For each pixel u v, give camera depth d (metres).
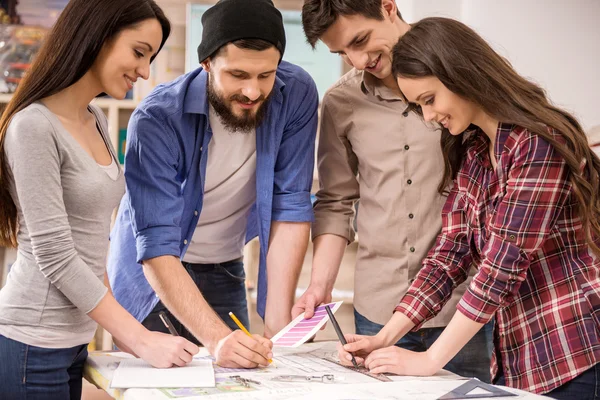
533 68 2.89
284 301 1.96
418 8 3.11
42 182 1.43
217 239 2.14
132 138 1.80
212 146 1.96
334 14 1.82
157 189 1.80
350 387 1.32
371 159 2.04
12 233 1.53
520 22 2.90
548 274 1.47
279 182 2.03
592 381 1.41
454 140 1.68
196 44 3.57
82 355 1.60
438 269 1.68
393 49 1.57
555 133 1.42
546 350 1.46
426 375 1.49
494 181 1.56
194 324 1.67
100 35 1.49
